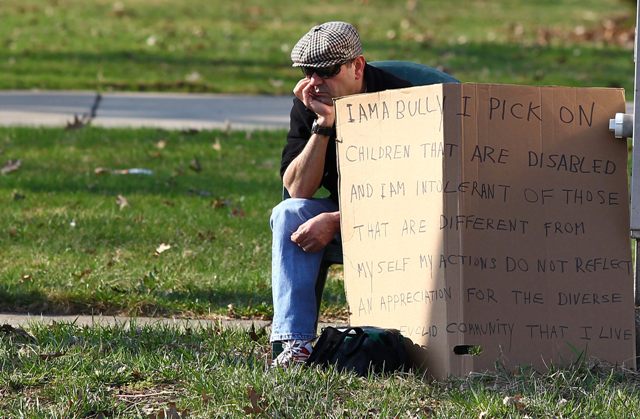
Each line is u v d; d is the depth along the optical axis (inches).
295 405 579.5
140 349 673.0
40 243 981.8
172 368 641.6
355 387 609.6
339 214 652.1
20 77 1962.4
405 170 636.1
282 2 3088.1
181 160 1375.5
